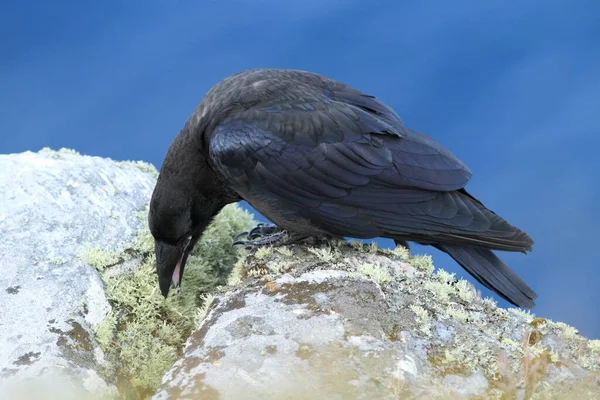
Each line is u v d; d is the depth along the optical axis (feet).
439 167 35.24
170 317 38.34
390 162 34.96
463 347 29.14
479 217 34.78
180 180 37.40
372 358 28.22
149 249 40.27
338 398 26.43
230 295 32.83
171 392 27.45
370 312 30.55
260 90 36.83
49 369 31.99
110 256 38.96
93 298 36.50
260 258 36.06
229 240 44.29
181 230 37.86
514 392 27.14
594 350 30.09
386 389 26.89
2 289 35.88
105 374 34.09
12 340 33.45
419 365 28.22
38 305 35.29
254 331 29.89
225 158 35.78
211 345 29.53
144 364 35.37
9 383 30.99
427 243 35.47
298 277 33.32
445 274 34.22
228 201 39.42
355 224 35.19
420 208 34.86
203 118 37.22
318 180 35.14
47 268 37.32
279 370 27.84
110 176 44.91
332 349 28.68
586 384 28.07
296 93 36.60
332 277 32.96
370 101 37.76
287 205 35.65
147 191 45.32
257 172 35.50
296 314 30.63
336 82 38.73
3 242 38.34
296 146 35.14
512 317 31.81
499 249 34.63
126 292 37.86
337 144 35.14
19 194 41.09
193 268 41.24
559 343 30.25
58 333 34.09
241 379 27.55
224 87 37.93
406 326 29.94
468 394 27.14
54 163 44.42
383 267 34.09
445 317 30.78
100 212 41.55
